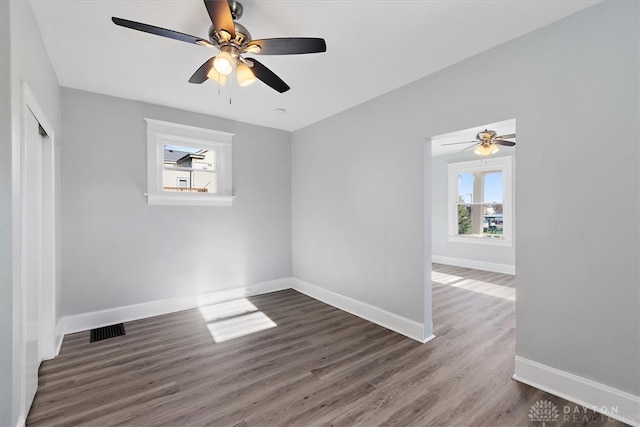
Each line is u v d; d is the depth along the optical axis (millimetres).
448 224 6305
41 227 2324
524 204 2086
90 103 3064
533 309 2055
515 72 2123
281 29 2039
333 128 3783
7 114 1429
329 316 3422
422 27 2014
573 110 1866
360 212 3412
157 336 2879
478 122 2330
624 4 1681
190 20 1947
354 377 2176
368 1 1771
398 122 2959
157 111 3438
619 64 1700
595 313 1807
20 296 1578
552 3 1771
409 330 2875
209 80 2824
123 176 3248
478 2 1766
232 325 3156
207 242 3816
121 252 3240
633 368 1683
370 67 2545
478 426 1682
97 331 2990
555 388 1956
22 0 1620
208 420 1742
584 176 1834
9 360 1463
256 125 4223
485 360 2402
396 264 3006
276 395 1974
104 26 1988
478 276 5211
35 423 1708
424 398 1929
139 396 1962
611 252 1747
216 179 3965
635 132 1657
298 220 4457
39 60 2012
